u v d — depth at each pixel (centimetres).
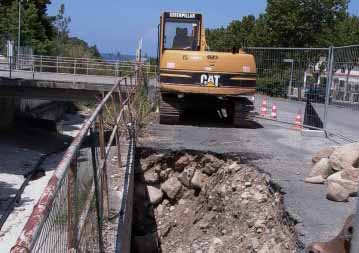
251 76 1405
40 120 3603
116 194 756
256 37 3547
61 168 304
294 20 3184
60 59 4481
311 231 666
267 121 1655
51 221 264
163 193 1106
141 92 1691
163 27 1571
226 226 930
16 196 1898
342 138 1298
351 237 460
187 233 1008
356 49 1202
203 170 1104
